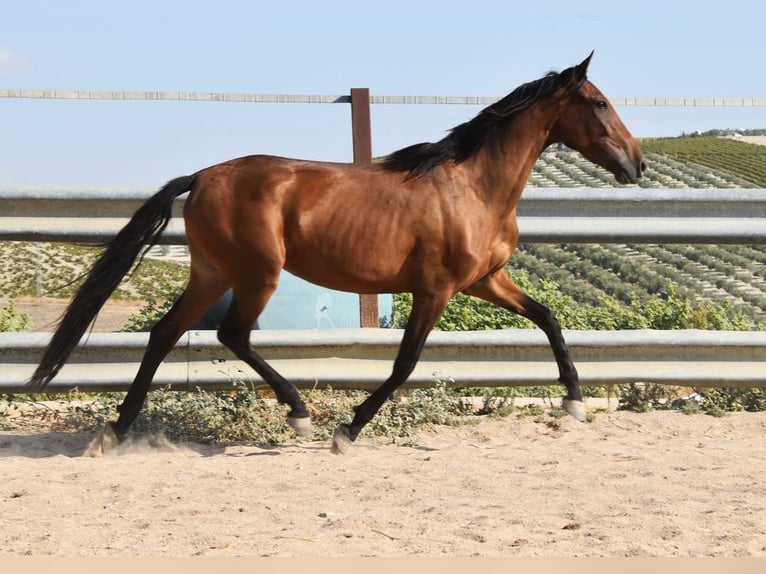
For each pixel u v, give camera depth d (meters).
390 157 8.46
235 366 9.49
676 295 13.90
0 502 6.52
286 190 8.24
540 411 9.96
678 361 9.79
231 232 8.16
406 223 8.22
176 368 9.41
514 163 8.44
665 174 65.19
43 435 8.98
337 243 8.21
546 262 47.47
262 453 8.41
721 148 78.19
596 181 53.75
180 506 6.46
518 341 9.59
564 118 8.54
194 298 8.59
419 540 5.62
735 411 10.02
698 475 7.42
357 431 8.41
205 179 8.32
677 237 9.72
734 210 9.82
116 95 9.90
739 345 9.74
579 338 9.54
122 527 5.93
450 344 9.52
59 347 8.29
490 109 8.45
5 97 9.73
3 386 9.22
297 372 9.48
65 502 6.54
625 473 7.48
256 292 8.23
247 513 6.30
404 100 10.19
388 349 9.62
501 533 5.76
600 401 10.74
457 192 8.27
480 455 8.23
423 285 8.32
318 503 6.57
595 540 5.62
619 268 45.28
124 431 8.52
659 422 9.48
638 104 10.42
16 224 9.31
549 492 6.89
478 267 8.40
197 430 9.07
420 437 9.04
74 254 34.16
